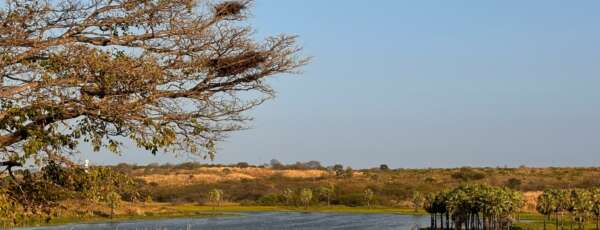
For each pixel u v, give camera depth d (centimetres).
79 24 1614
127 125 1554
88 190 1569
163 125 1598
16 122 1460
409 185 17238
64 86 1509
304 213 13738
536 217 10762
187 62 1641
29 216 1582
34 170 1580
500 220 8106
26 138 1528
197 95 1656
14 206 1502
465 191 8350
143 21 1645
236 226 9981
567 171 18400
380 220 11438
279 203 16350
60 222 9394
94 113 1516
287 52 1733
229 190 17375
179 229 9294
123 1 1631
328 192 16312
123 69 1530
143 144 1557
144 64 1569
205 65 1659
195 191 16500
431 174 19062
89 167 1572
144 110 1585
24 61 1504
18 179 1602
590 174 17350
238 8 1720
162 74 1591
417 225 10138
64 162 1530
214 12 1700
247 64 1697
